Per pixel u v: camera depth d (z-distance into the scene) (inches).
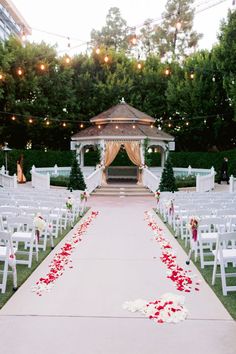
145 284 253.3
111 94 1342.3
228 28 1034.1
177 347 169.2
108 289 243.0
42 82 1218.6
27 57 1169.4
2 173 935.7
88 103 1346.0
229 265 307.4
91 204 706.8
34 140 1294.3
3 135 1206.9
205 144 1330.0
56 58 1262.3
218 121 1227.2
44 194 533.0
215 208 401.7
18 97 1198.3
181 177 1057.5
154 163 1290.6
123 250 347.6
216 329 186.9
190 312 207.2
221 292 240.5
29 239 300.2
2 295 231.9
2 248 265.7
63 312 206.2
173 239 401.1
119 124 1038.4
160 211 574.6
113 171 1218.0
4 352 164.6
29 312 206.2
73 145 1059.9
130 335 180.2
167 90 1353.3
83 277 267.4
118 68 1391.5
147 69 1430.9
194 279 267.0
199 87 1248.2
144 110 1378.0
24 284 252.8
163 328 187.3
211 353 164.2
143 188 906.1
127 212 599.5
